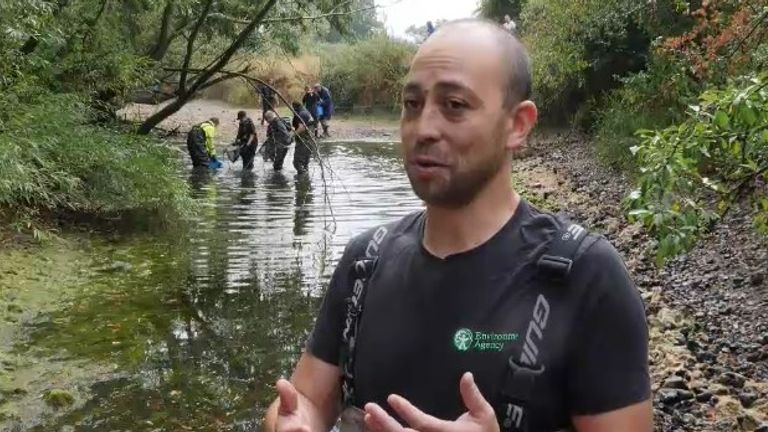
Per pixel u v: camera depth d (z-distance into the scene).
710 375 5.18
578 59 16.80
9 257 7.80
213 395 5.04
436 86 1.51
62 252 8.25
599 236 1.52
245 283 7.55
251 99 32.03
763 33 6.37
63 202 9.45
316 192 13.16
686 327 6.16
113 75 11.30
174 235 9.45
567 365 1.45
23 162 8.12
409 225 1.68
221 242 9.21
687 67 9.74
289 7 13.21
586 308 1.45
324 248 9.02
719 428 4.41
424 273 1.54
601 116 16.72
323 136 24.69
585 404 1.45
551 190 13.37
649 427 1.46
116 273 7.73
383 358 1.54
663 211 3.73
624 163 13.63
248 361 5.62
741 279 7.04
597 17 15.99
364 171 16.14
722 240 8.05
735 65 6.58
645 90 13.37
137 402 4.91
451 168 1.50
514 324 1.45
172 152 12.12
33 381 5.13
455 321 1.48
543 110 19.52
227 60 12.68
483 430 1.31
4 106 8.52
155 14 13.12
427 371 1.49
